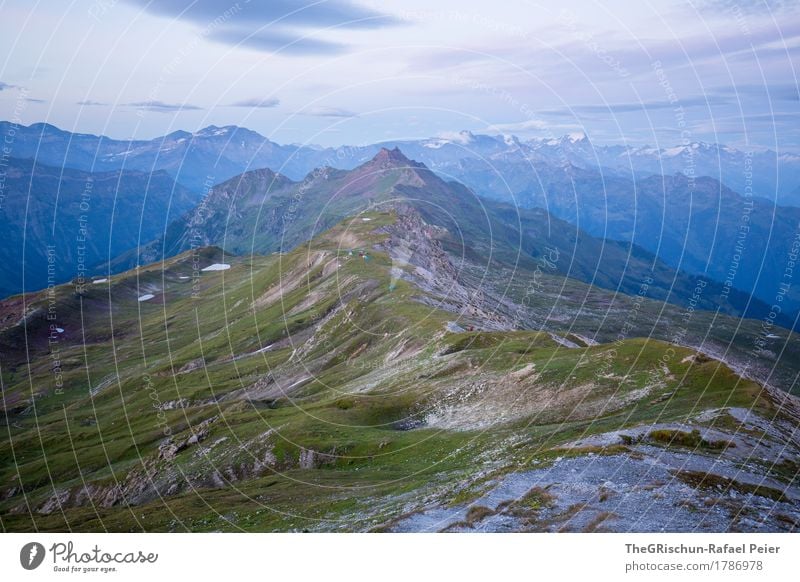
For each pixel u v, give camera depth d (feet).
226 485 299.79
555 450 199.11
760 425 217.97
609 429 223.92
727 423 217.15
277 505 228.84
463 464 230.27
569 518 148.66
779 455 193.88
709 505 155.12
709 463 182.60
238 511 230.27
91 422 613.52
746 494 163.22
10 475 478.59
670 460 183.73
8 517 348.79
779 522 149.18
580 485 167.12
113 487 369.09
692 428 209.56
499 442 245.45
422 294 621.72
